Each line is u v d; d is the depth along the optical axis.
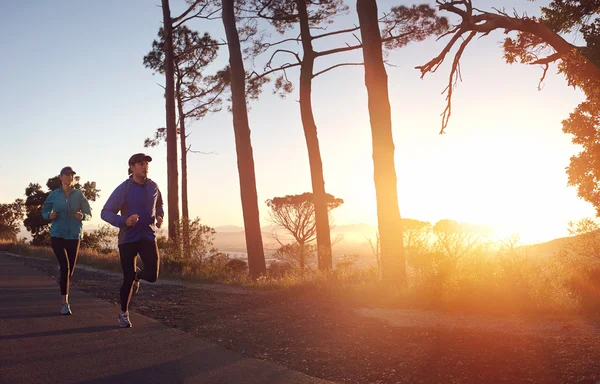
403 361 4.87
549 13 14.27
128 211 6.31
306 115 20.69
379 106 11.81
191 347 5.46
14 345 5.30
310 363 4.92
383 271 11.06
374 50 12.02
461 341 5.53
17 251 31.42
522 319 7.13
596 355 4.61
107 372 4.43
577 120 12.65
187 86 32.41
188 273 16.45
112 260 20.62
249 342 5.86
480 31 13.73
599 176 12.44
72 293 10.05
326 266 17.69
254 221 18.22
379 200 11.40
